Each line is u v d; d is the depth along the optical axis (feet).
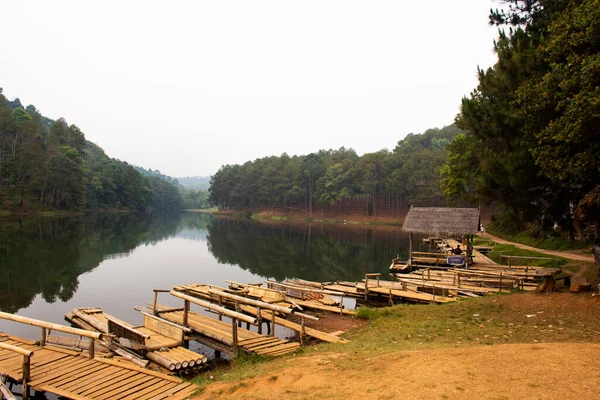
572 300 36.50
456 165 120.37
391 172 239.09
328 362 23.70
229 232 182.39
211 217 345.10
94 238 133.28
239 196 364.99
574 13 36.78
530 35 49.14
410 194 232.94
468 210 76.48
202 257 102.58
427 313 40.11
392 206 266.57
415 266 81.05
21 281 65.72
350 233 186.91
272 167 327.67
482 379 16.88
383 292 52.75
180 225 224.74
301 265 93.04
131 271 79.61
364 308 45.52
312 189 302.86
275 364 26.04
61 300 54.90
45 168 229.66
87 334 27.22
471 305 40.60
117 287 64.44
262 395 19.33
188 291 56.54
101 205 323.57
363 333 35.96
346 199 299.79
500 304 39.37
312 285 61.87
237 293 50.14
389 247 131.44
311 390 18.99
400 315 40.98
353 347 29.32
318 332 35.88
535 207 48.06
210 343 32.81
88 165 345.10
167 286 66.90
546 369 17.38
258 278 76.84
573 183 41.52
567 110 34.91
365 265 93.81
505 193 47.88
